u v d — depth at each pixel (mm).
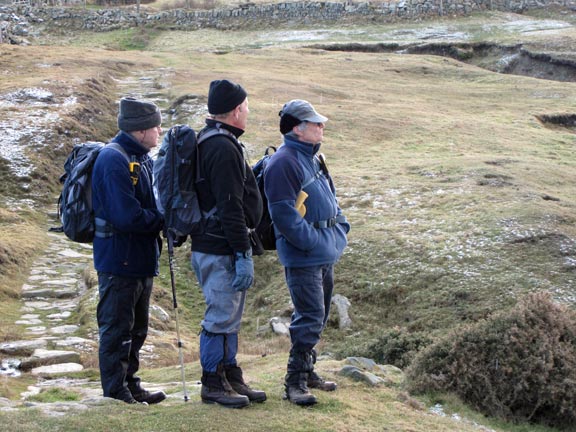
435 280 15859
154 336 14117
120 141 6961
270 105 33688
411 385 8023
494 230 17438
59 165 26828
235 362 6602
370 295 15938
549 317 8516
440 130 31156
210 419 6090
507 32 57531
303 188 6602
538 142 30234
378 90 40875
